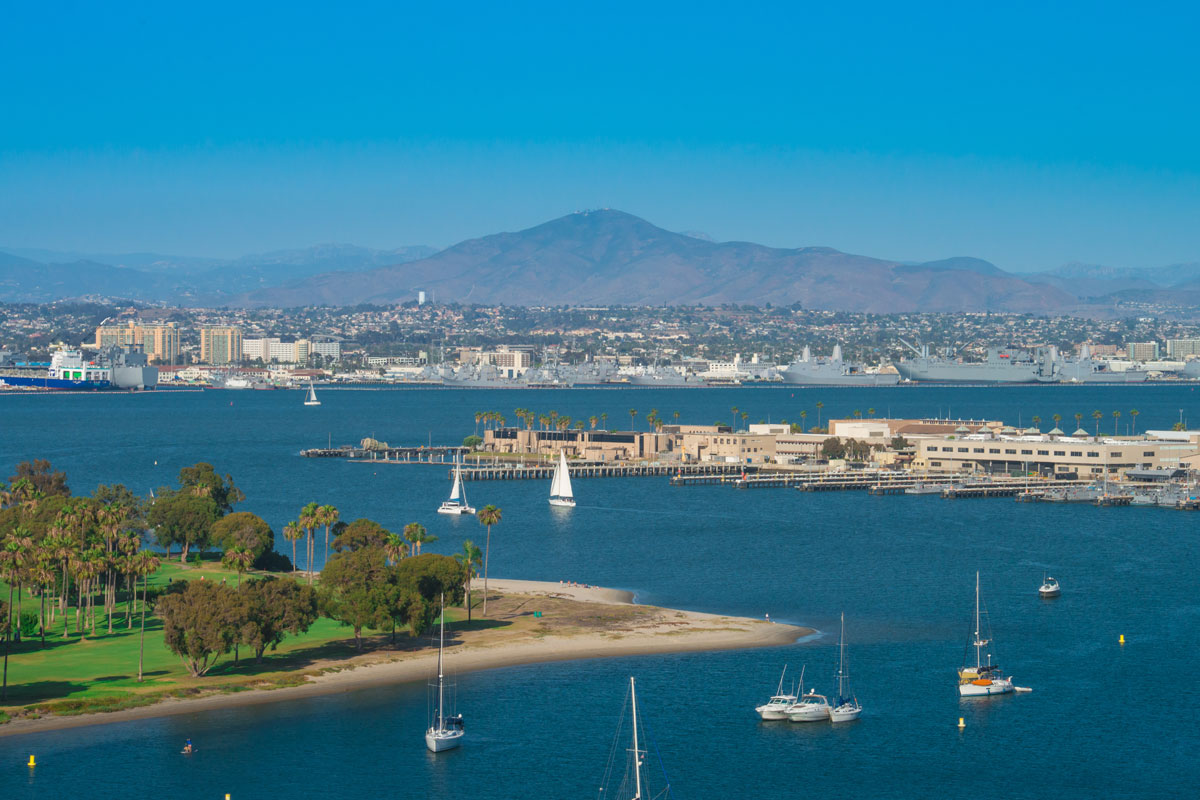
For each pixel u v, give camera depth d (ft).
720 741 540.93
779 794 489.67
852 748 533.96
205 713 565.94
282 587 643.86
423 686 604.49
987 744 539.70
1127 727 558.97
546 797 487.20
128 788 490.90
